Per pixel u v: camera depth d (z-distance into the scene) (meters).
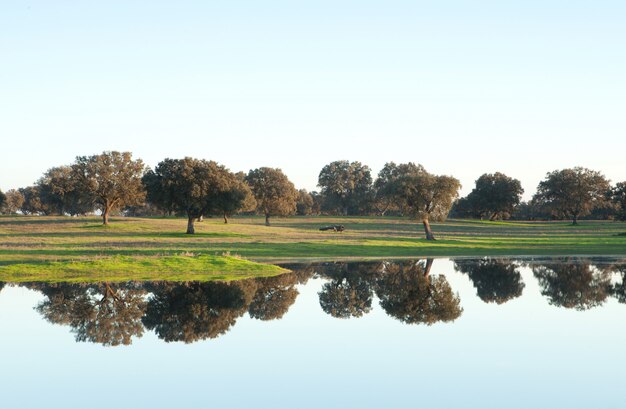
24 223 97.62
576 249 68.00
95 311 25.09
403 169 194.12
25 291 31.11
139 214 166.00
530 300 29.28
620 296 30.72
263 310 25.84
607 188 156.75
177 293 30.75
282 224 129.50
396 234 100.19
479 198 179.62
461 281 37.97
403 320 23.56
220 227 101.25
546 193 164.50
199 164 85.88
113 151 91.31
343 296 30.80
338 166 197.00
